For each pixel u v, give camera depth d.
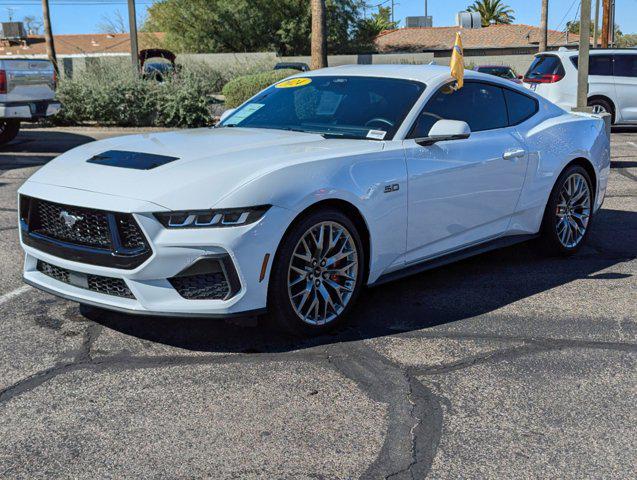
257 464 2.78
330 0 41.91
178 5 41.84
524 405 3.28
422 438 2.98
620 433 3.04
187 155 3.95
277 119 4.96
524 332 4.17
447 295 4.84
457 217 4.79
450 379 3.54
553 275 5.34
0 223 6.71
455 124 4.34
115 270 3.57
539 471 2.75
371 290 4.93
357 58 41.03
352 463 2.79
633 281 5.18
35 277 4.05
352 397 3.34
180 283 3.59
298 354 3.81
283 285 3.79
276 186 3.67
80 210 3.66
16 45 51.38
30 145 13.03
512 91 5.50
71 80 16.56
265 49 42.59
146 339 3.99
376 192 4.15
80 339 3.98
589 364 3.73
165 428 3.05
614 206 7.86
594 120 6.14
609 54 15.45
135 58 19.03
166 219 3.47
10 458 2.81
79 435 2.98
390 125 4.52
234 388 3.41
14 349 3.84
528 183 5.32
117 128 16.12
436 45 53.59
